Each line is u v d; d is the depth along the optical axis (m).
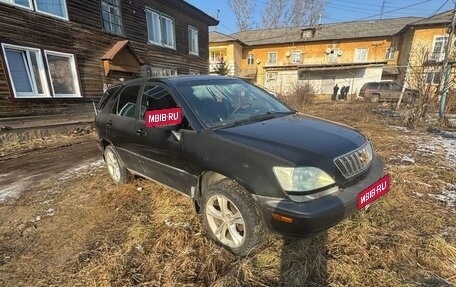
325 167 2.09
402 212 3.01
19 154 6.88
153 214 3.25
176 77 3.41
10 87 8.19
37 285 2.29
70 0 9.91
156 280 2.22
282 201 2.02
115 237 2.87
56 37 9.49
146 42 14.12
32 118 8.78
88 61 10.79
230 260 2.39
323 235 2.55
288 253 2.35
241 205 2.25
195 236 2.73
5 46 8.03
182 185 2.93
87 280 2.29
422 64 9.66
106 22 11.64
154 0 14.46
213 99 3.09
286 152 2.14
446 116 9.51
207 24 20.11
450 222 2.83
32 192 4.30
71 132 9.70
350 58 29.56
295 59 31.73
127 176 4.12
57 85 9.71
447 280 2.06
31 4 8.67
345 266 2.19
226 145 2.38
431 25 22.28
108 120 4.02
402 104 13.12
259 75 33.34
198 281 2.19
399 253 2.34
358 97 22.39
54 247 2.80
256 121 2.90
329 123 3.00
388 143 6.23
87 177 4.80
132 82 3.77
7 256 2.70
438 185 3.77
